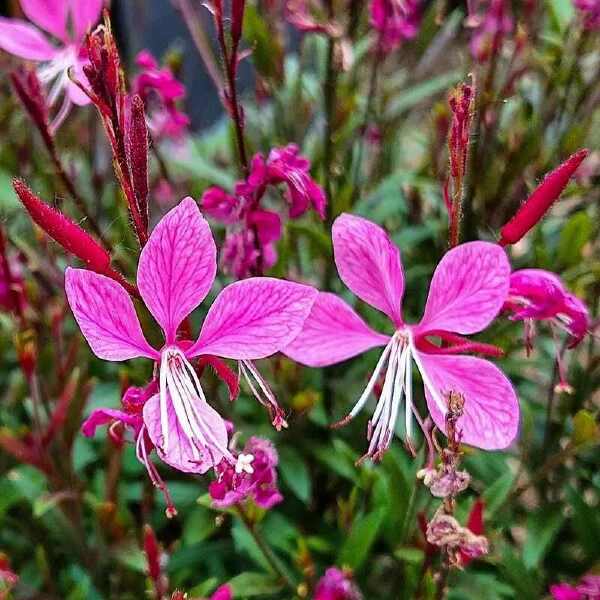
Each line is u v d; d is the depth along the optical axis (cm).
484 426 10
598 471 15
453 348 10
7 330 19
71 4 13
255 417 16
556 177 9
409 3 16
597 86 17
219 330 9
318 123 21
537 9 19
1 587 12
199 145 21
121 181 9
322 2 18
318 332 10
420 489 13
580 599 11
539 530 14
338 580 12
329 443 16
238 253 12
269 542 14
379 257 10
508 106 19
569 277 15
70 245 9
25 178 18
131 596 15
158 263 9
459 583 13
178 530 16
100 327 9
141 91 13
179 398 9
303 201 12
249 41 16
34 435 15
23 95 12
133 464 16
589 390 15
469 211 16
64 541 15
